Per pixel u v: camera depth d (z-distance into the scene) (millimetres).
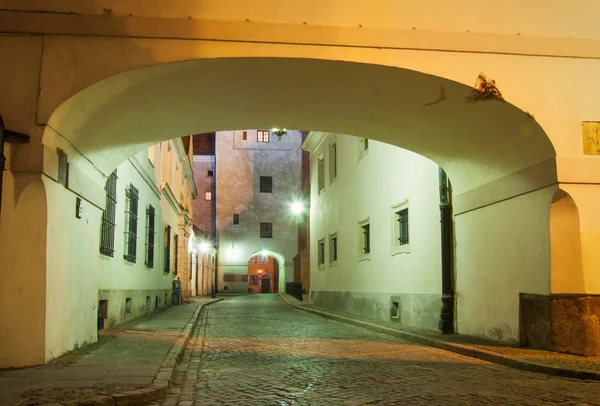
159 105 9383
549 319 9297
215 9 8109
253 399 6188
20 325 7371
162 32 7910
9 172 7391
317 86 9211
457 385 6992
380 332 14273
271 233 51625
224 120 10781
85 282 9508
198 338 12805
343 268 22391
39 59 7715
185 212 30844
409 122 10680
